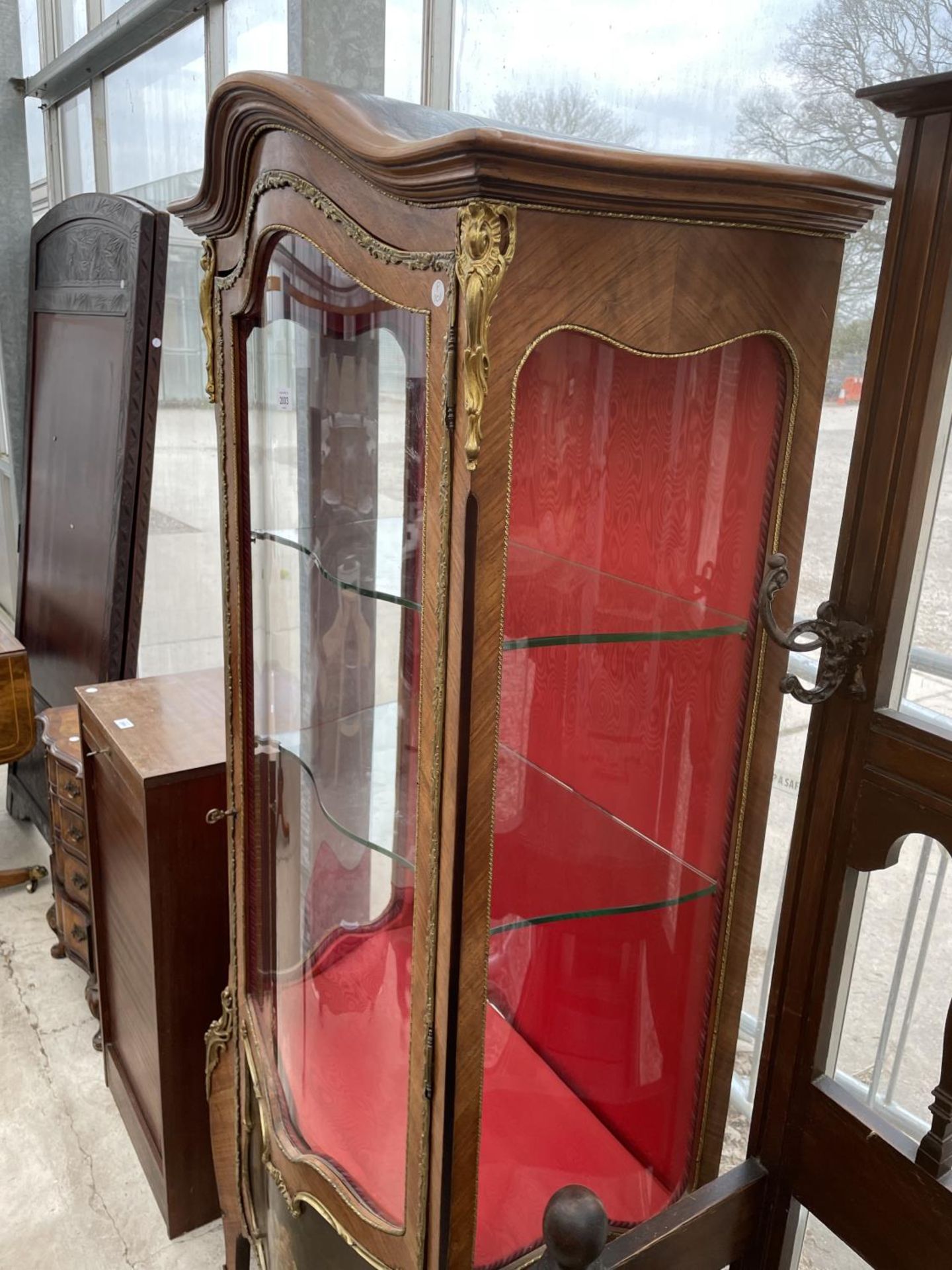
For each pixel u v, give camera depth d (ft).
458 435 1.97
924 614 2.99
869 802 2.50
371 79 5.01
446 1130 2.43
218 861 4.61
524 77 4.38
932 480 2.80
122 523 6.46
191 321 7.36
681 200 1.99
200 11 6.66
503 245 1.84
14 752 6.97
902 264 2.25
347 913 3.09
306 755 3.22
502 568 2.05
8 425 10.44
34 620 8.84
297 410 2.85
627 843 2.84
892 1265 2.58
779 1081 2.87
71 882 6.38
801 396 2.44
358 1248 2.93
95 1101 5.90
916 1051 3.57
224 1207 4.38
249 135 2.57
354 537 2.70
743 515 2.60
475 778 2.16
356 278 2.27
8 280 9.17
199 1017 4.77
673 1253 2.74
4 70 8.78
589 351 2.19
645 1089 3.11
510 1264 2.69
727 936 2.89
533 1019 2.74
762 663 2.64
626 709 2.72
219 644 7.69
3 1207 5.14
